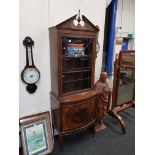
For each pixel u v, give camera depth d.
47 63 1.83
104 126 2.29
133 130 2.24
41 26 1.70
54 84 1.79
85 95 1.83
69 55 1.70
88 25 1.70
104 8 2.17
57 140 1.99
